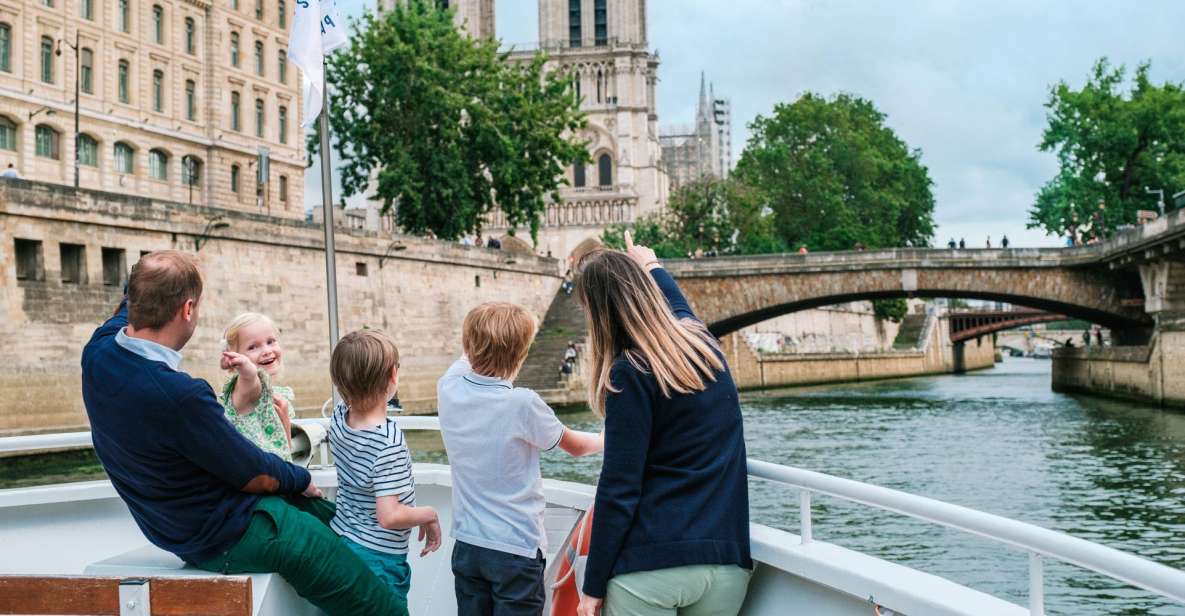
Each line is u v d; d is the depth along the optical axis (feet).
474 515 15.25
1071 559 9.95
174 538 13.75
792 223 333.21
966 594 11.71
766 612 14.48
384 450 15.49
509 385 15.42
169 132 183.52
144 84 179.52
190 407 13.25
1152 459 93.40
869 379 324.39
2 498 20.01
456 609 20.61
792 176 329.31
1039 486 80.38
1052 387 238.89
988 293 189.57
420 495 21.65
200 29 192.85
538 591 15.39
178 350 14.02
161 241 121.08
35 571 20.39
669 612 12.49
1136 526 63.82
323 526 14.44
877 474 90.17
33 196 104.32
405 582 16.02
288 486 14.65
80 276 110.93
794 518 68.54
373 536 15.70
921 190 372.38
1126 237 163.32
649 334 12.75
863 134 347.15
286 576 13.98
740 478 12.99
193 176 191.42
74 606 12.35
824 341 346.54
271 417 17.31
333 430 15.93
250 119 203.51
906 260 191.52
